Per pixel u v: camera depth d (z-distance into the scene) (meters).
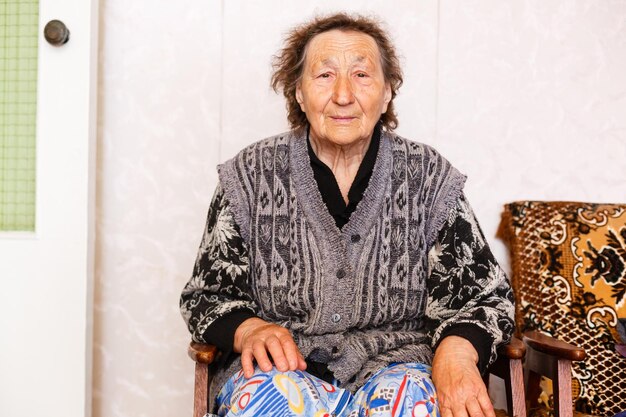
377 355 1.21
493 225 1.84
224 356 1.17
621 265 1.61
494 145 1.83
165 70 1.82
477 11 1.83
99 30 1.81
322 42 1.25
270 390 0.99
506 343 1.19
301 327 1.23
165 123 1.82
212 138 1.83
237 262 1.27
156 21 1.81
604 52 1.84
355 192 1.29
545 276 1.63
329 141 1.28
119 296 1.84
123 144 1.82
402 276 1.26
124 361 1.85
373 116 1.25
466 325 1.15
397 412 0.97
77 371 1.65
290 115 1.39
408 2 1.82
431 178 1.31
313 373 1.20
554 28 1.83
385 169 1.28
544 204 1.70
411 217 1.28
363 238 1.24
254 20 1.81
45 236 1.64
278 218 1.27
